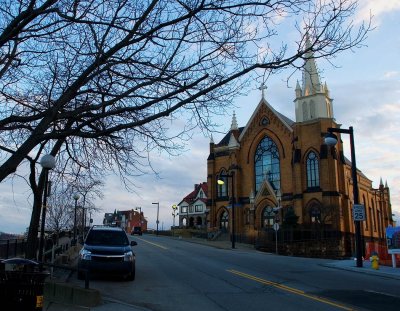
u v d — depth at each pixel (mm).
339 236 51938
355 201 22406
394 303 11094
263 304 10938
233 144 66312
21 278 6281
